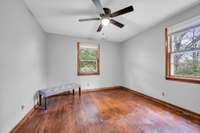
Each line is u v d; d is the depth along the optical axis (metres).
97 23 3.28
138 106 3.07
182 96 2.65
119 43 5.50
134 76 4.58
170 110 2.77
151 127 2.02
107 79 5.26
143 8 2.45
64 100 3.64
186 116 2.44
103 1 2.18
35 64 3.00
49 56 4.23
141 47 4.14
